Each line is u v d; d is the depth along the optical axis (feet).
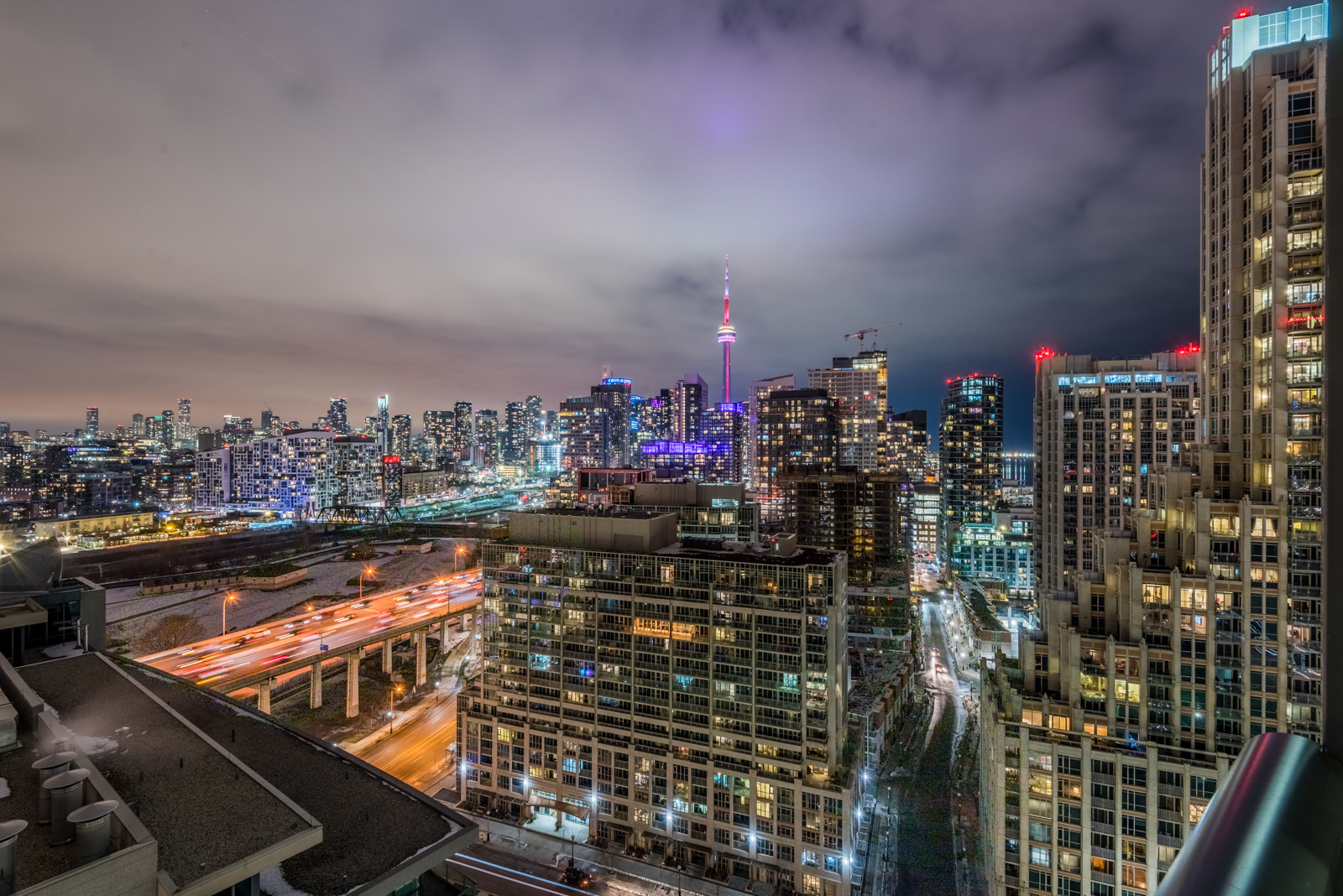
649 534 416.26
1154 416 617.62
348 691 556.51
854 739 402.93
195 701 181.27
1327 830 19.56
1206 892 18.52
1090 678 311.06
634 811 392.88
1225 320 335.26
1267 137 317.01
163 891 102.37
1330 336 22.36
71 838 110.22
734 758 373.81
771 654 368.27
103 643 212.02
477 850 387.96
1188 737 295.89
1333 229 22.76
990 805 338.54
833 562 373.20
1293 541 284.00
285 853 114.73
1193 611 297.12
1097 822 292.20
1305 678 279.69
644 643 399.24
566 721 414.21
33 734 146.10
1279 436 296.71
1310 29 316.40
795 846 356.18
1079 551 634.02
